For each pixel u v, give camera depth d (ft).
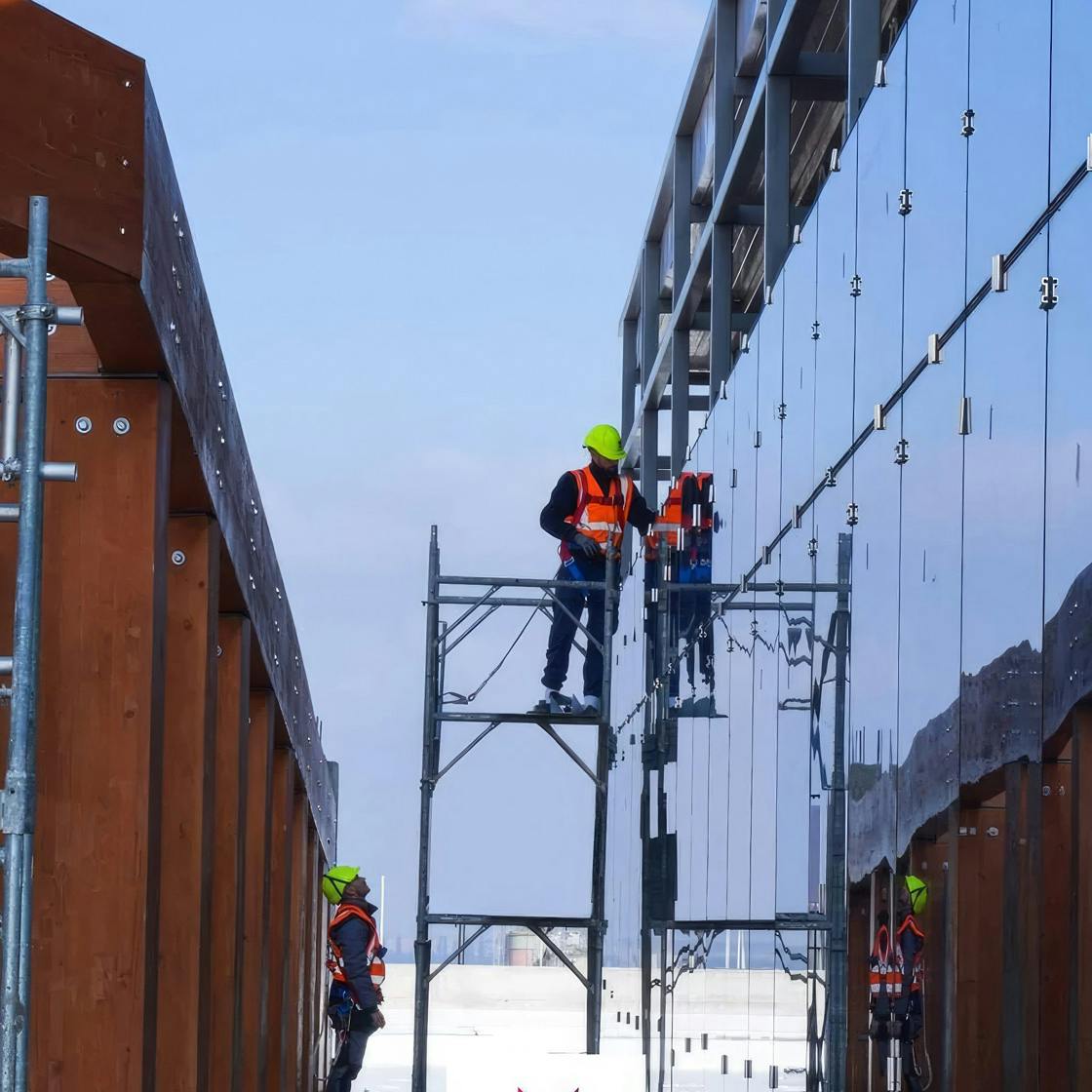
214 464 104.88
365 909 193.98
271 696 160.97
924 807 90.07
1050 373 72.54
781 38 167.32
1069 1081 66.59
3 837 75.41
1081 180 69.77
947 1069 84.23
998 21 81.76
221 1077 126.21
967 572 83.46
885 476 102.22
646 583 232.73
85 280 75.05
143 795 81.92
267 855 159.53
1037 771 71.72
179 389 88.89
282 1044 192.75
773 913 137.90
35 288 62.13
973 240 84.94
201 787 104.32
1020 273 77.36
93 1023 80.53
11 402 64.03
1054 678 70.23
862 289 110.42
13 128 71.46
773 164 170.81
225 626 133.18
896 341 100.42
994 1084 75.87
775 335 143.95
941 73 92.22
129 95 75.31
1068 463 69.87
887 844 98.48
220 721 132.16
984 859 78.64
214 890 129.90
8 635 82.64
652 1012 213.87
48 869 81.30
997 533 78.79
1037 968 70.49
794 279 135.85
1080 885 66.23
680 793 198.80
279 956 192.24
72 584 83.10
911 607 94.53
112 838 81.61
